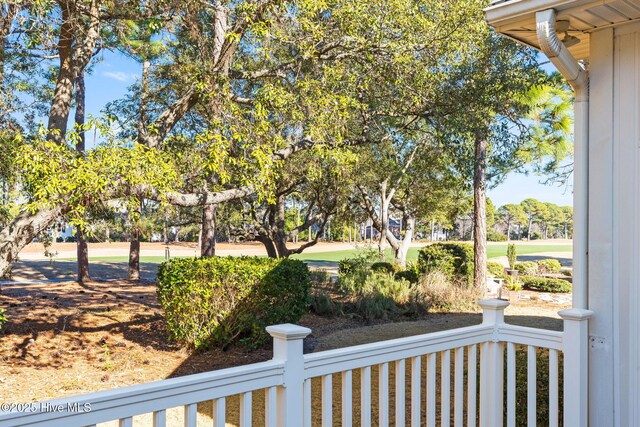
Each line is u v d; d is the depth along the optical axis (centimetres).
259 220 1283
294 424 203
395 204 1852
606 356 276
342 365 221
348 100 716
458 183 1523
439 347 265
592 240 284
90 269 2041
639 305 268
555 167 1219
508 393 291
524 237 8788
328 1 701
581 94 289
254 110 701
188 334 686
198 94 712
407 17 712
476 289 1249
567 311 271
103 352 687
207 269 681
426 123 1044
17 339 723
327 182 1185
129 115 995
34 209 515
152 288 1362
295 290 726
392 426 434
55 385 550
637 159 270
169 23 702
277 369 199
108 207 596
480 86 819
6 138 657
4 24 617
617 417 272
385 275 1251
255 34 650
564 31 276
